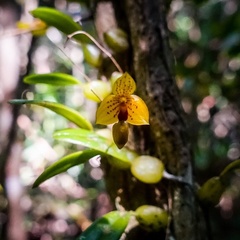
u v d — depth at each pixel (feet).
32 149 3.69
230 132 3.96
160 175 1.27
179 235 1.28
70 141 1.24
